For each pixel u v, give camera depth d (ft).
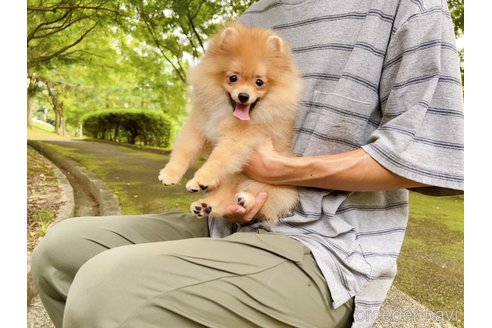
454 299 7.53
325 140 4.62
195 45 16.85
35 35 17.30
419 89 4.19
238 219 5.03
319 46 4.99
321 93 4.83
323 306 3.88
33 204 11.45
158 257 3.51
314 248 4.07
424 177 3.99
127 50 18.74
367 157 4.13
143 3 16.42
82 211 11.88
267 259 3.78
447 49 4.25
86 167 15.35
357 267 4.05
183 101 18.65
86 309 3.27
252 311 3.51
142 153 18.72
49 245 4.58
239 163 5.14
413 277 8.21
